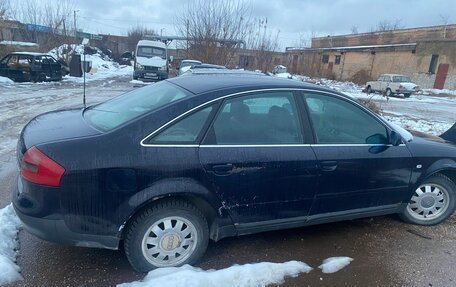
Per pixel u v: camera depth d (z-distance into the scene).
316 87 3.25
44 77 18.94
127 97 3.46
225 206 2.84
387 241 3.55
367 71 38.03
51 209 2.42
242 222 2.96
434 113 16.80
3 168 4.96
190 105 2.74
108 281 2.67
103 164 2.45
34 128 2.86
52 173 2.37
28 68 18.20
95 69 29.45
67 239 2.52
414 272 3.04
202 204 2.80
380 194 3.46
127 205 2.54
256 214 2.98
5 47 23.72
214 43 18.30
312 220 3.25
